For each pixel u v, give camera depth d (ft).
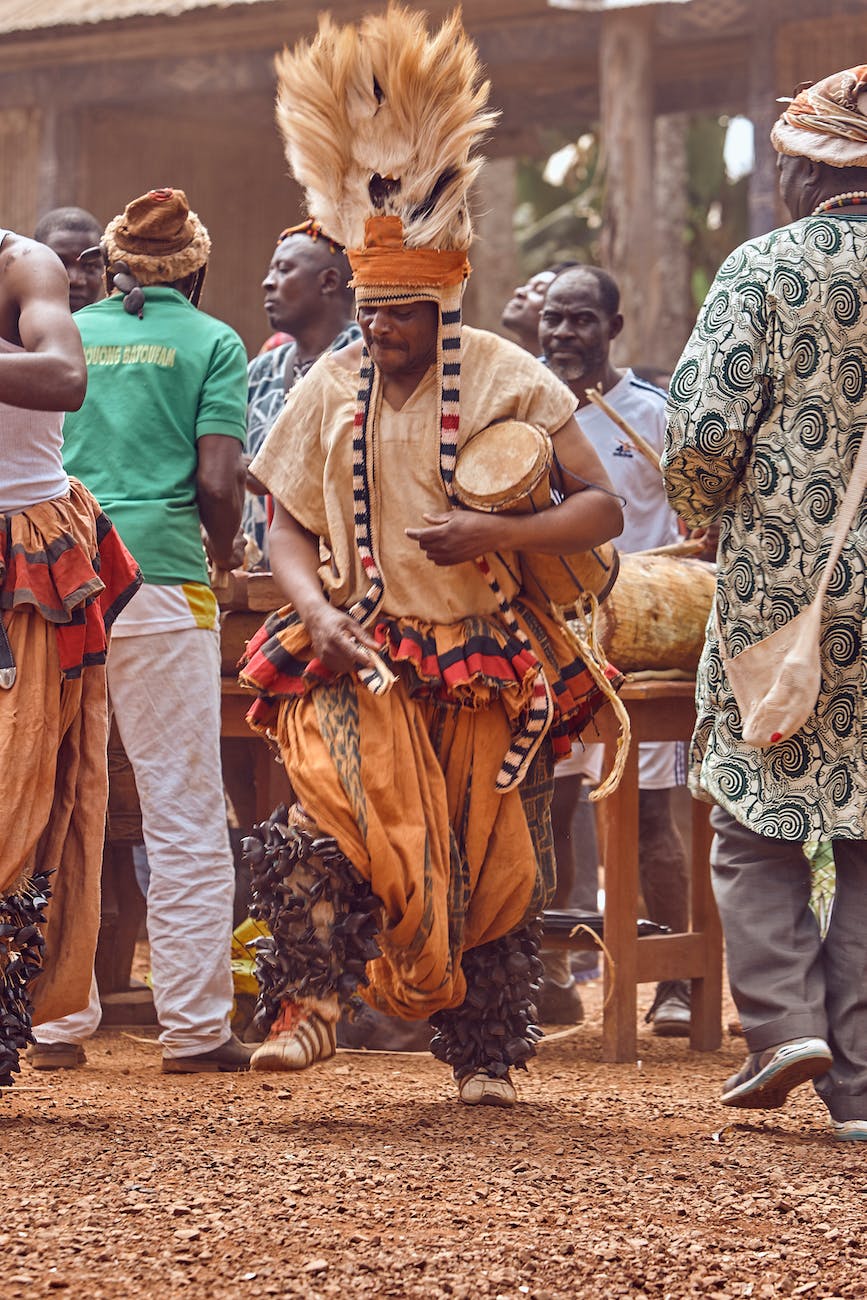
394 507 22.48
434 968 21.90
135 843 31.96
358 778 21.67
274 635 22.90
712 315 22.48
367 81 22.12
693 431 22.25
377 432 22.58
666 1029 34.04
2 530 21.80
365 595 22.38
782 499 22.33
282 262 35.91
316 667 22.16
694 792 23.38
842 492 22.33
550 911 33.50
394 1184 19.03
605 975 30.68
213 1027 27.53
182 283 29.58
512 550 22.26
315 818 21.76
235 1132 21.74
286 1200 18.22
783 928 22.54
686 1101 25.79
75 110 75.05
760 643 22.29
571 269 36.70
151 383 28.19
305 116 22.29
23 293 21.63
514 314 41.57
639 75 65.05
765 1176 20.11
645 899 35.19
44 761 21.76
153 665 27.58
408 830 21.65
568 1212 18.30
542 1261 16.65
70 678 22.09
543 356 36.40
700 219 107.04
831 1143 22.31
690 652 31.04
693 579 31.42
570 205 113.09
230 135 81.20
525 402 22.58
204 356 28.48
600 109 74.74
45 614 21.63
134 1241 16.78
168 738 27.66
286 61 22.61
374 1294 15.64
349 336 35.14
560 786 34.32
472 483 22.03
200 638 27.94
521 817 22.76
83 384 21.29
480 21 67.56
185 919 27.53
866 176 22.93
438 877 21.84
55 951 22.65
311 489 23.03
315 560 23.25
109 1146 20.54
